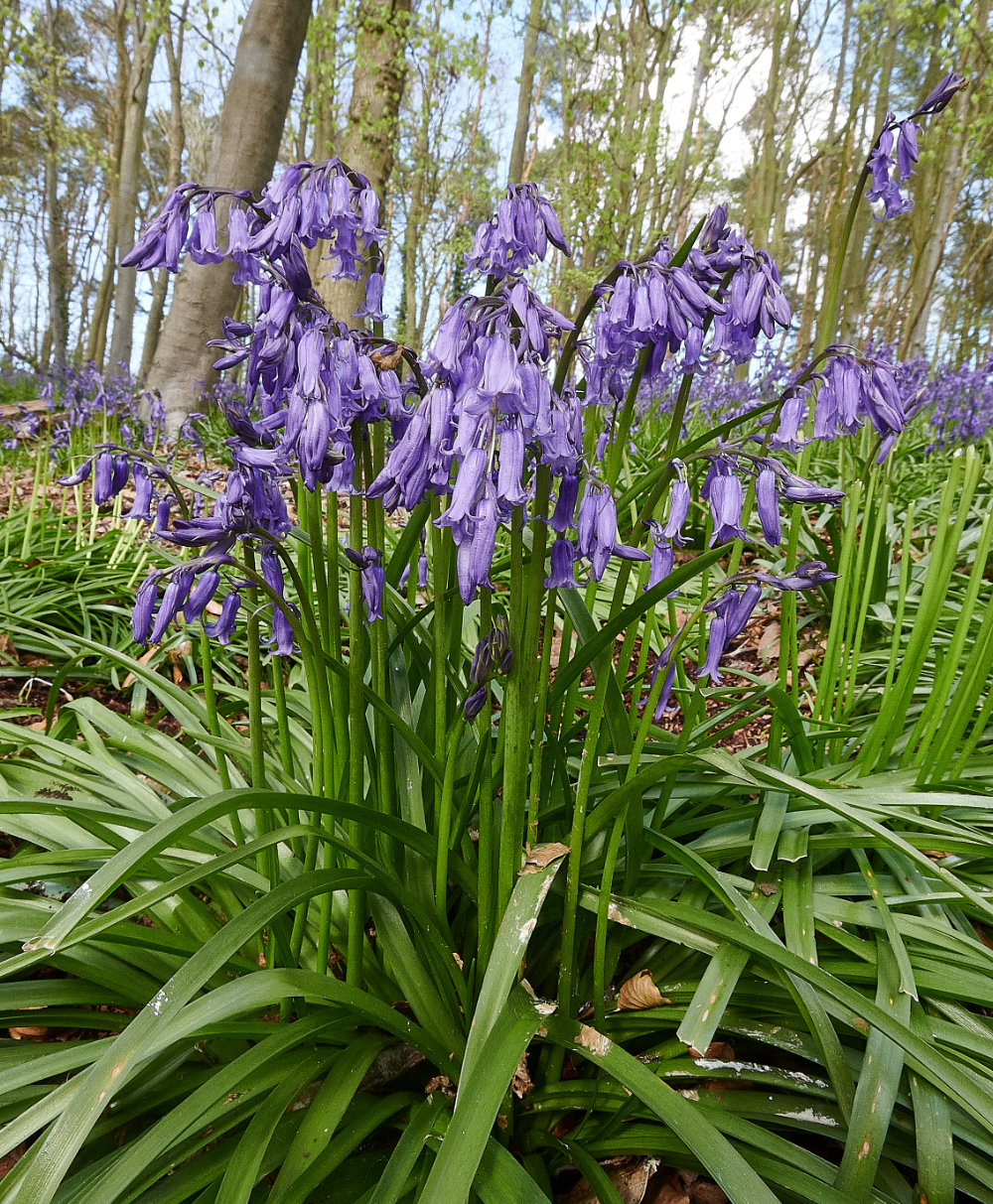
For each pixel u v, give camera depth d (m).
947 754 0.35
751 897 0.30
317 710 0.27
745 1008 0.27
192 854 0.32
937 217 2.12
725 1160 0.20
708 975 0.25
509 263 0.24
